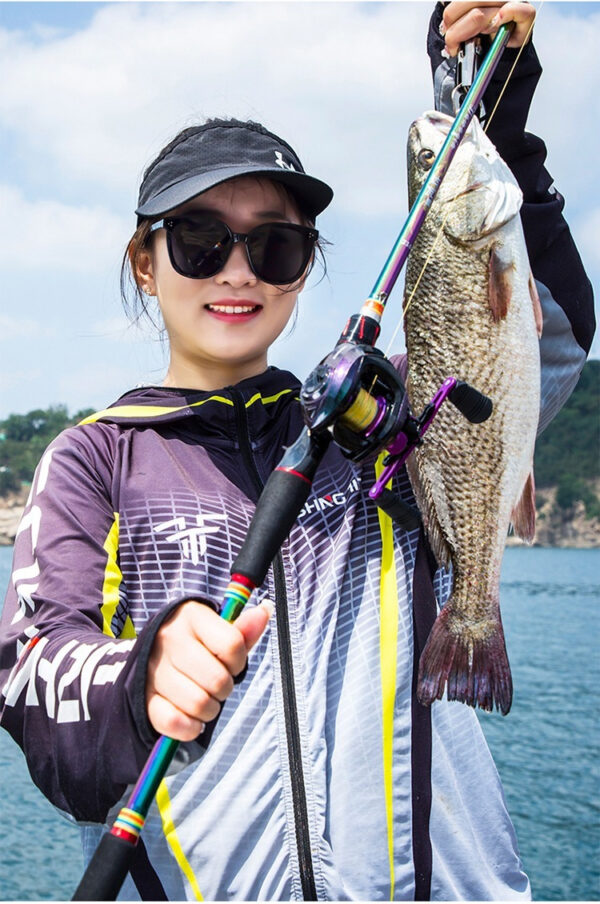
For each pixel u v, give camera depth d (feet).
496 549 6.50
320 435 4.40
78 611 5.27
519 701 48.03
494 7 6.24
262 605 3.94
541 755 35.78
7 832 23.73
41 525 5.71
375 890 5.62
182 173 6.50
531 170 6.97
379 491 4.78
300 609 5.96
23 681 4.96
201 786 5.57
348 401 4.33
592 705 46.32
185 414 6.39
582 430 197.77
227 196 6.36
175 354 6.83
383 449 4.61
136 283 7.19
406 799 5.81
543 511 197.06
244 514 6.15
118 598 5.64
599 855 23.97
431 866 5.77
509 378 6.56
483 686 6.07
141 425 6.38
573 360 7.35
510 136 6.81
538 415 6.66
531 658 62.49
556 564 165.99
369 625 6.08
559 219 7.09
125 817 3.71
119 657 4.36
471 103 5.75
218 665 3.75
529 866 23.38
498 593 6.42
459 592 6.34
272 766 5.61
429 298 6.72
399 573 6.28
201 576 5.87
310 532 6.19
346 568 6.17
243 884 5.47
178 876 5.49
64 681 4.52
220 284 6.33
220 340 6.41
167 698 3.81
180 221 6.33
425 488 6.50
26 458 191.62
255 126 6.74
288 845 5.53
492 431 6.55
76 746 4.33
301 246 6.51
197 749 4.08
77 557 5.56
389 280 5.15
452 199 6.64
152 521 5.93
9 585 5.67
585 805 28.40
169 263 6.50
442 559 6.40
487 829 6.10
